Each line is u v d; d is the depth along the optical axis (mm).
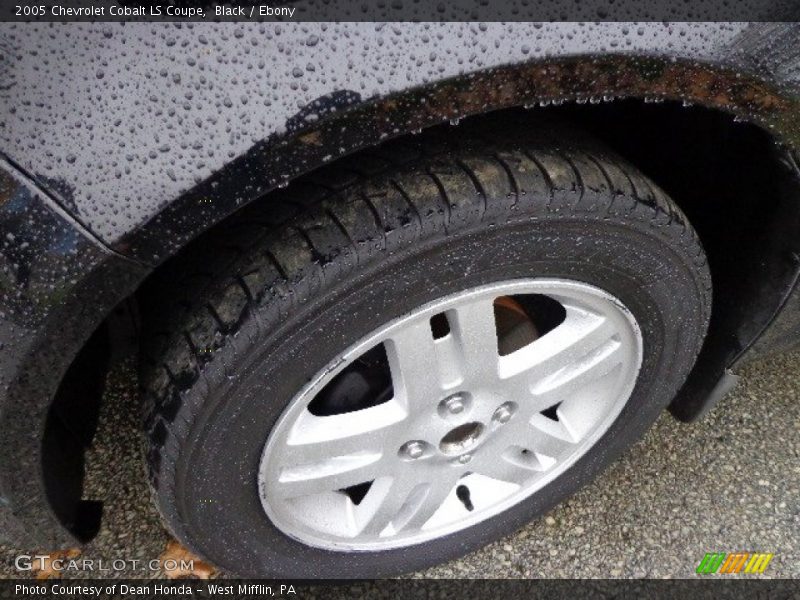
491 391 1501
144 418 1355
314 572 1729
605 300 1469
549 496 1862
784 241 1490
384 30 1062
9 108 1005
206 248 1289
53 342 1081
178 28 1038
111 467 2055
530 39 1089
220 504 1432
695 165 1584
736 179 1509
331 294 1207
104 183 1021
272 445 1377
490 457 1669
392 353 1374
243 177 1042
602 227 1320
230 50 1040
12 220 1020
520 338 1695
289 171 1062
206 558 1569
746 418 2262
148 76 1030
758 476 2131
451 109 1093
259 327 1198
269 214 1254
